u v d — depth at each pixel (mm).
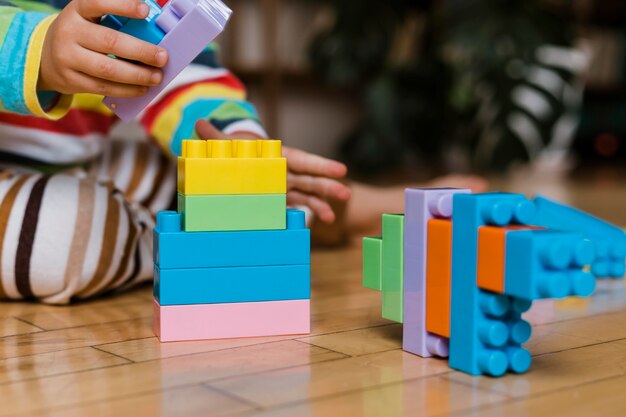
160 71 740
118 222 957
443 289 675
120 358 699
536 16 2838
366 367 669
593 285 588
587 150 4012
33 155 1125
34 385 620
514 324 647
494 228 624
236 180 761
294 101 3348
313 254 1329
